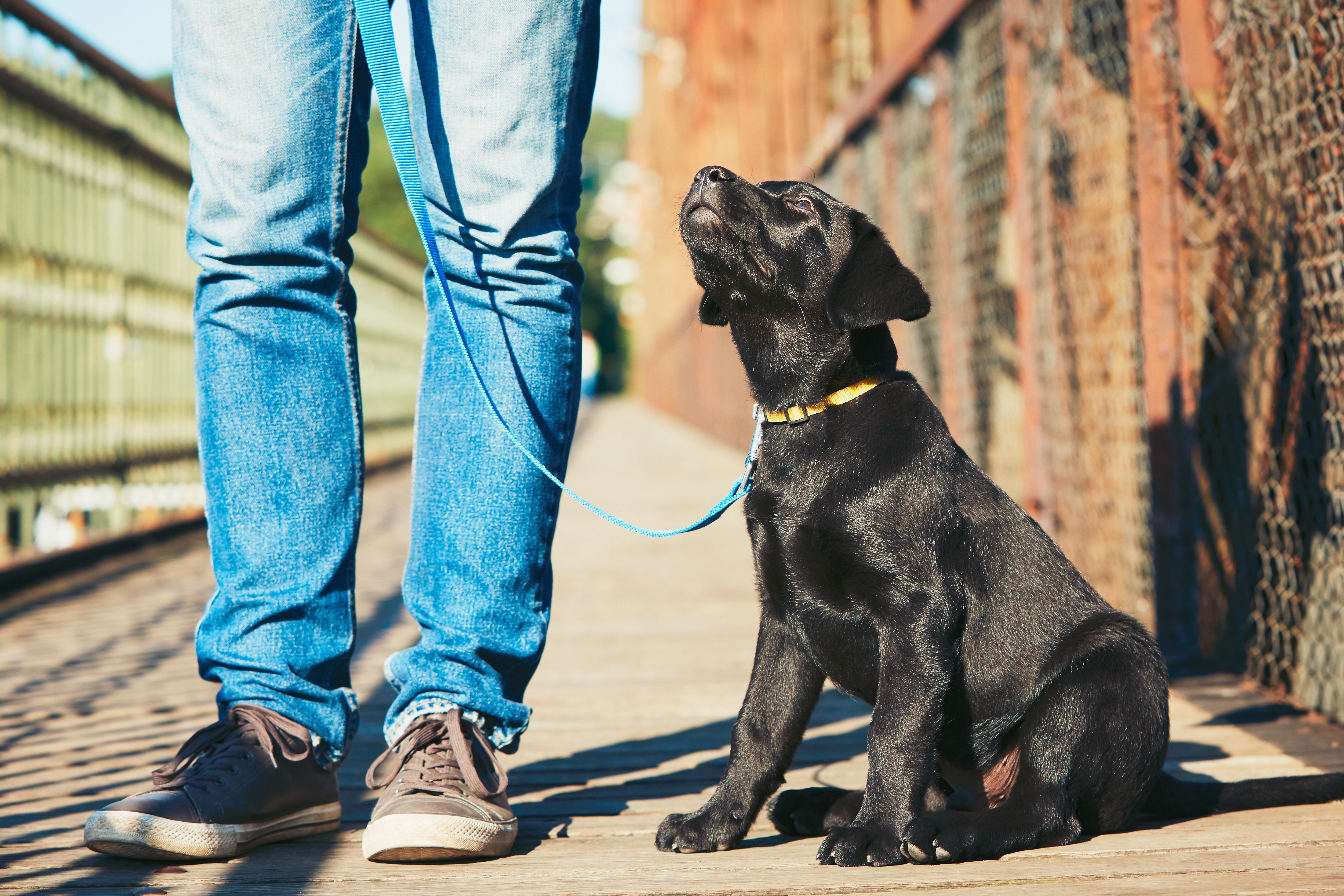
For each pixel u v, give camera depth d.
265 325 1.73
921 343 6.40
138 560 5.75
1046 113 4.16
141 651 3.52
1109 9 3.75
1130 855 1.65
